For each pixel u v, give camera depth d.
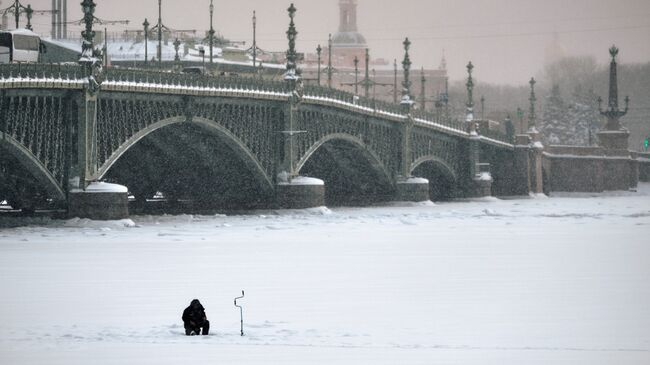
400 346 149.62
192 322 156.38
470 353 144.88
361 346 148.88
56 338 153.12
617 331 163.62
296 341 152.75
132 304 187.62
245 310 182.38
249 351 143.62
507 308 185.25
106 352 142.12
